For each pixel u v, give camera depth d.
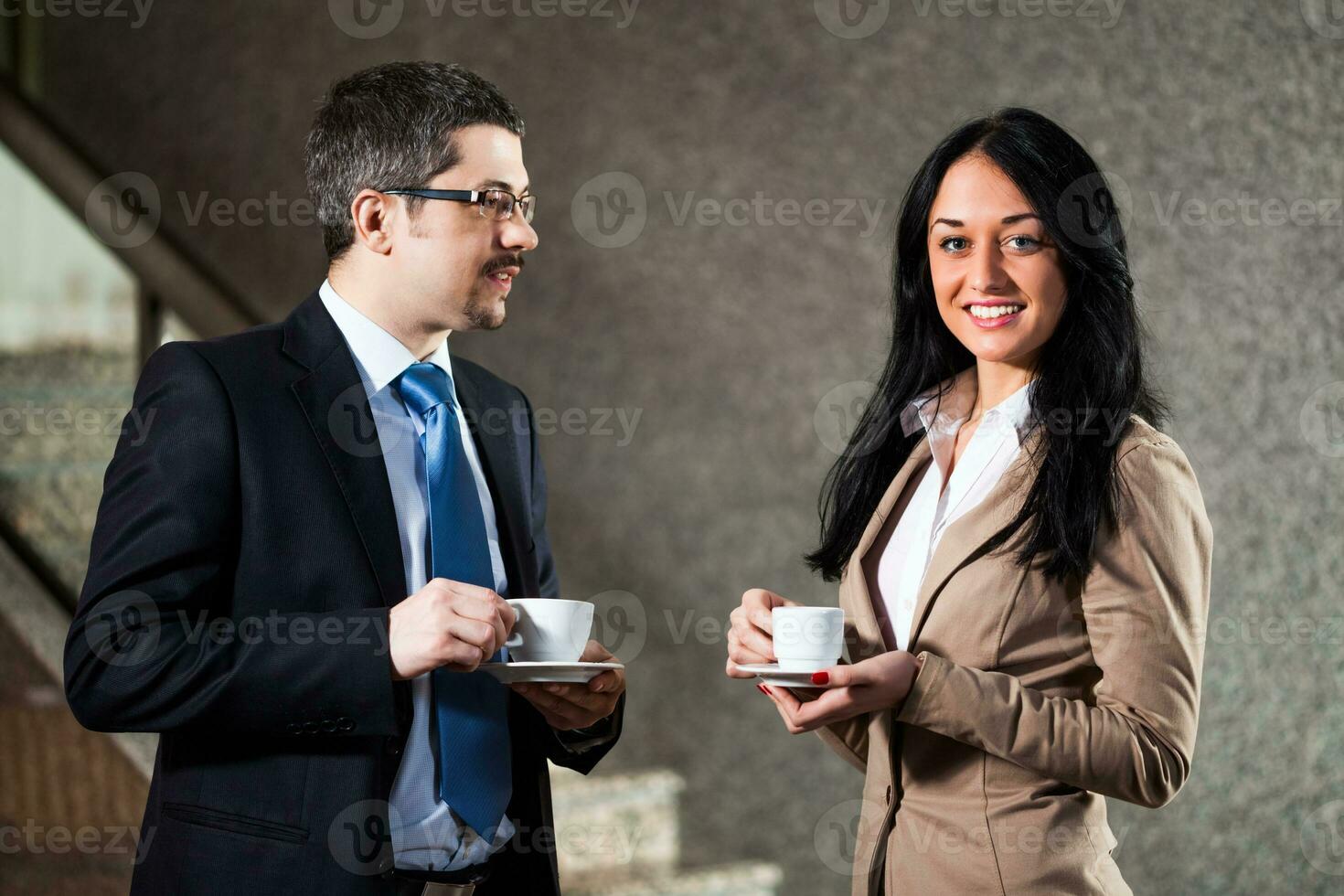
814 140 2.85
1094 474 1.18
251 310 2.98
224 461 1.19
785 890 2.82
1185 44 2.64
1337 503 2.63
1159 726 1.13
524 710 1.40
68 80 3.42
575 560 2.97
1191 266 2.63
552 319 2.99
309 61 3.16
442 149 1.28
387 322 1.33
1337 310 2.61
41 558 2.64
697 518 2.91
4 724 2.35
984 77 2.73
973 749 1.21
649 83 2.95
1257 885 2.61
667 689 2.90
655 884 2.51
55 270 2.83
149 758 2.24
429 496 1.30
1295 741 2.62
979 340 1.26
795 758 2.84
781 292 2.86
